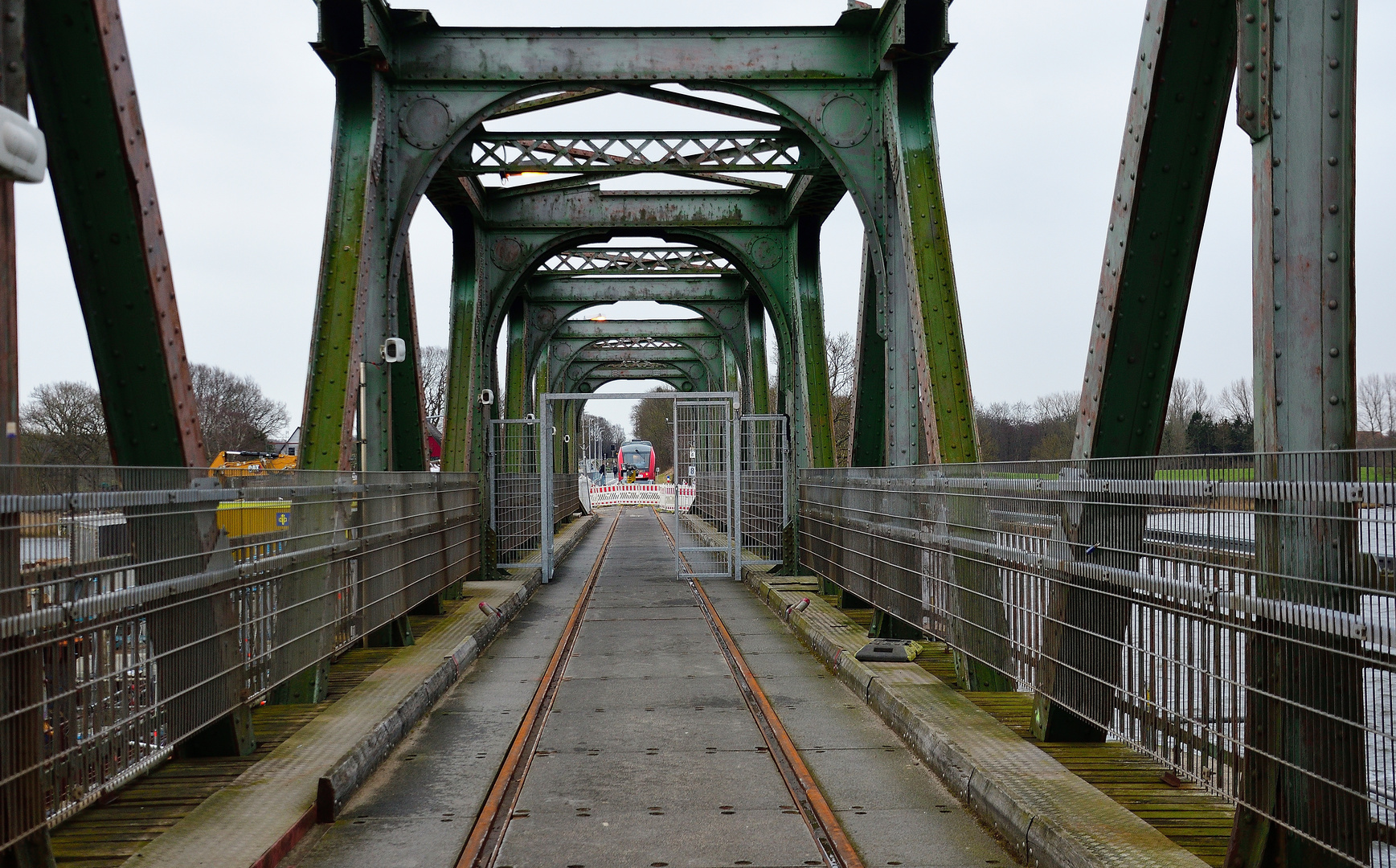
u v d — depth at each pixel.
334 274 9.62
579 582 17.22
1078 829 4.18
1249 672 3.60
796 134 12.41
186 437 5.17
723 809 5.23
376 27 10.05
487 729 7.05
